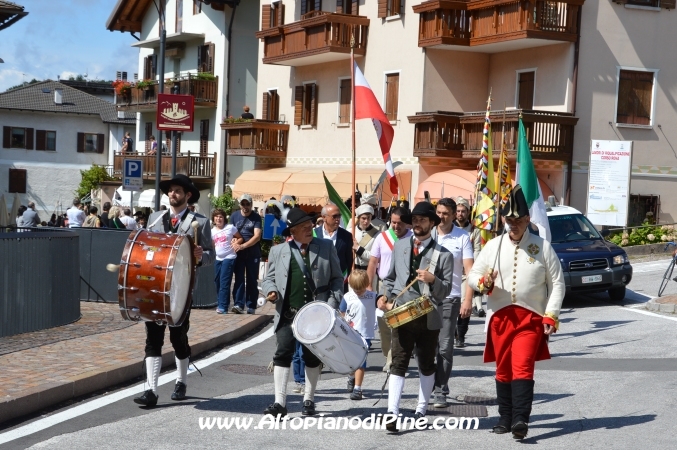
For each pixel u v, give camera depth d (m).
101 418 8.67
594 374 11.52
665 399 9.84
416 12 31.81
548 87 30.03
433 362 8.77
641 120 29.94
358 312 10.42
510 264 8.31
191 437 8.06
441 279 8.78
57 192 63.97
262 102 42.16
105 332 13.26
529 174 14.66
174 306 8.84
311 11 37.25
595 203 27.75
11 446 7.58
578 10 29.11
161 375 11.09
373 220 13.61
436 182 29.70
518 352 8.21
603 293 21.09
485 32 30.45
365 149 35.19
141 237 8.90
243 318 16.03
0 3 26.00
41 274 13.43
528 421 8.28
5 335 12.64
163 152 50.97
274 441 8.00
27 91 64.69
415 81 32.41
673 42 30.09
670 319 16.59
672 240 28.78
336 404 9.70
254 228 16.89
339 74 36.81
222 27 45.84
